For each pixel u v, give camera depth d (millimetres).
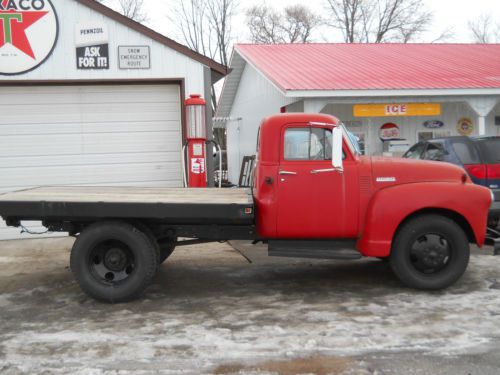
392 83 12891
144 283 5820
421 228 5914
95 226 5836
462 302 5641
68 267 7723
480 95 12992
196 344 4578
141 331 4941
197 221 6094
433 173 6066
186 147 9867
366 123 15039
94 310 5652
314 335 4742
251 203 5625
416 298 5824
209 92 10203
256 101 17312
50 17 9617
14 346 4605
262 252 8656
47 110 10008
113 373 4012
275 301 5859
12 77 9641
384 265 7613
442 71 14570
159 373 4004
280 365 4121
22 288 6605
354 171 5938
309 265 7695
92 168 10188
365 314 5312
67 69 9758
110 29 9820
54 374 4012
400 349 4395
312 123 5973
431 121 15281
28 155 10000
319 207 5922
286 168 5930
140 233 5820
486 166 8227
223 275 7141
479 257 7891
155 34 9938
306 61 15914
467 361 4145
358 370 4008
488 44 19750
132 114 10258
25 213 5734
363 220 5953
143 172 10336
